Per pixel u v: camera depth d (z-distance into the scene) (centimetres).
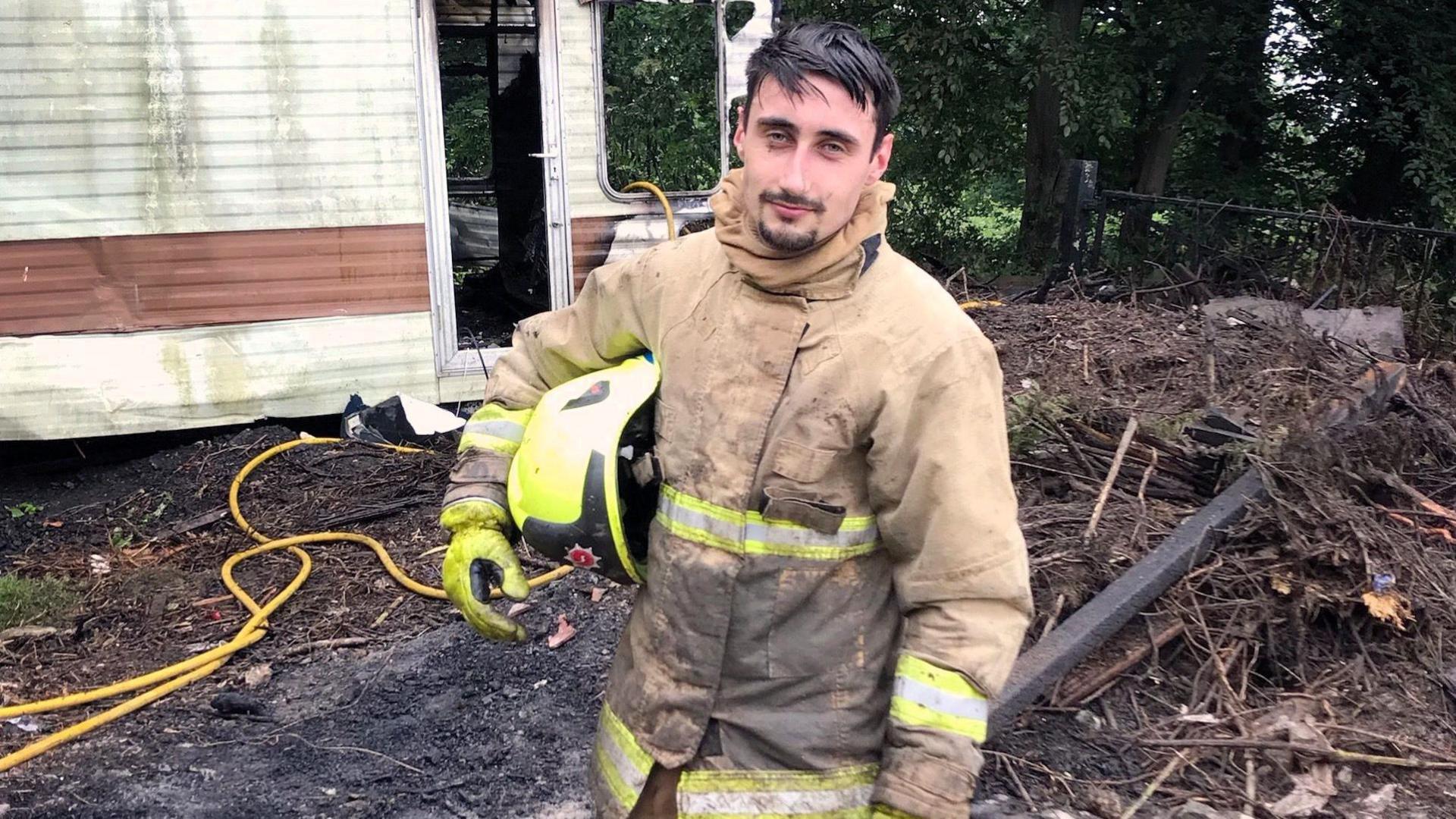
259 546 479
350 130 589
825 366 147
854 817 156
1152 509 413
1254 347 598
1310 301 768
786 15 1186
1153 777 296
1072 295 854
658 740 158
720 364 154
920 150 1333
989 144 1353
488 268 948
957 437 142
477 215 898
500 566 172
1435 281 767
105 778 313
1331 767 300
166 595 441
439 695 360
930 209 1422
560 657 379
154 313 573
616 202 657
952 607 144
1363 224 772
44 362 559
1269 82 1284
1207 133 1323
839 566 153
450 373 634
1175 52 1235
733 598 153
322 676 380
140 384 576
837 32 144
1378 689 335
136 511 528
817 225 143
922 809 138
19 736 339
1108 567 362
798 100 139
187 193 567
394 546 485
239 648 393
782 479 148
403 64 593
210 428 620
